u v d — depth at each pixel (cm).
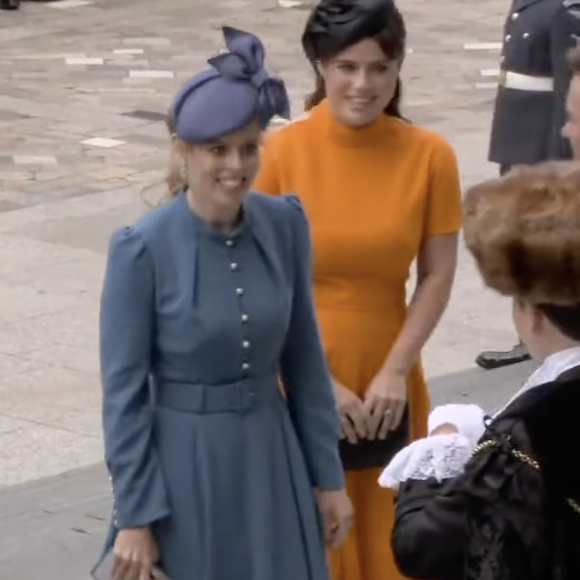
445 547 388
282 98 507
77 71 2295
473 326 1198
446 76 2256
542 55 1053
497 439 374
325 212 613
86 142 1831
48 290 1268
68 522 856
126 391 508
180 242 511
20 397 1043
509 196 379
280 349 527
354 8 595
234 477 515
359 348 620
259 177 620
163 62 2378
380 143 616
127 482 508
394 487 471
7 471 930
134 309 507
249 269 516
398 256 613
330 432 545
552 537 363
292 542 527
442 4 2967
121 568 513
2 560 811
